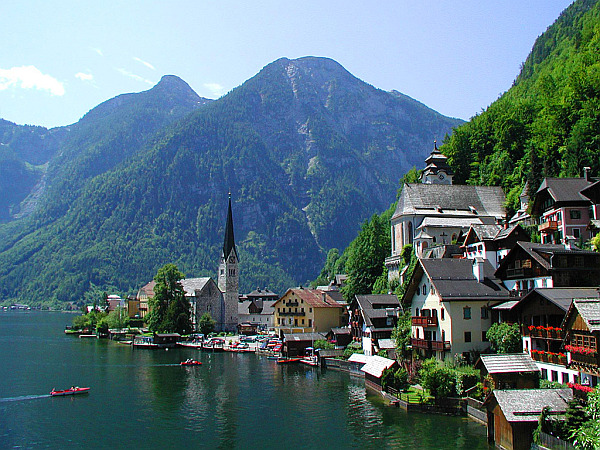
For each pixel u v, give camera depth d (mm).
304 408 78375
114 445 63156
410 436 62250
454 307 77125
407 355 89250
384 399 81938
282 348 139750
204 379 103750
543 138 155000
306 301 163875
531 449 52281
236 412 77125
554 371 62188
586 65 169750
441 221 134000
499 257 89438
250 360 132875
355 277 153375
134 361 129750
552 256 71438
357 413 74062
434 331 81625
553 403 54375
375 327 107875
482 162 173125
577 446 46062
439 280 80812
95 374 109625
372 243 154625
